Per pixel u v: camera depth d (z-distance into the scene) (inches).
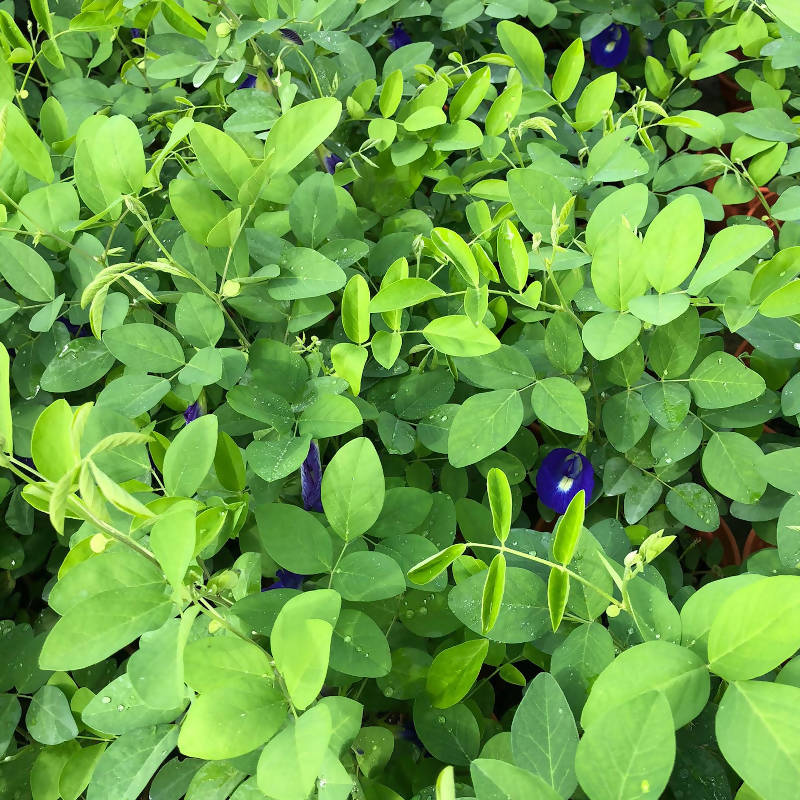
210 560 21.2
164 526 12.5
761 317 19.7
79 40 27.6
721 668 12.5
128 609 13.1
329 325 23.2
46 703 18.1
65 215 20.4
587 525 21.2
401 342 19.5
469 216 22.1
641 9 30.0
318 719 11.6
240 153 18.3
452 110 23.0
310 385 18.2
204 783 15.6
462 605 15.9
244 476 17.4
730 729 11.9
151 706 12.5
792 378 19.2
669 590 20.3
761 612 12.1
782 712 11.8
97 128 20.5
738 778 16.0
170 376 18.4
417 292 17.7
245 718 12.4
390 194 24.1
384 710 18.6
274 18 23.5
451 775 10.7
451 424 19.4
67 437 12.3
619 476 20.5
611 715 10.9
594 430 21.1
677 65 28.9
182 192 17.9
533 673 21.1
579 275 20.3
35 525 23.3
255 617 14.8
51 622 22.2
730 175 24.9
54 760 18.0
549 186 19.8
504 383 18.6
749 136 24.6
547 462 20.9
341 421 17.2
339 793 12.4
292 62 24.8
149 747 15.2
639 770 10.8
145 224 18.7
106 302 19.1
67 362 19.6
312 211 20.1
